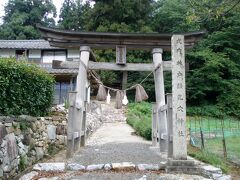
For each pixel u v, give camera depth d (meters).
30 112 7.98
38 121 8.41
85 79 10.12
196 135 14.46
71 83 21.91
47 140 8.95
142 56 28.70
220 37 29.06
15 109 6.96
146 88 27.94
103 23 28.97
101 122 20.75
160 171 7.14
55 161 7.88
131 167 7.25
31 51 24.78
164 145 9.64
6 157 6.02
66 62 10.17
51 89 9.46
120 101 10.51
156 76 10.36
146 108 24.41
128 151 9.71
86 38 10.27
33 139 7.76
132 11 29.31
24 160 6.91
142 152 9.55
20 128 6.99
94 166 7.21
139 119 18.11
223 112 26.25
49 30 10.05
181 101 7.62
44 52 24.77
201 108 26.75
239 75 27.92
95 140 12.98
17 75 6.95
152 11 33.31
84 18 32.34
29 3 43.62
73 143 8.70
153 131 11.30
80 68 10.07
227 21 28.34
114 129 18.02
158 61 10.45
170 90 27.69
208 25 29.28
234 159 9.06
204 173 6.99
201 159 8.34
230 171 7.55
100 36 10.24
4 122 6.17
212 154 8.86
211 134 15.21
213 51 29.59
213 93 28.22
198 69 27.78
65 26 38.00
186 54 27.72
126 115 23.25
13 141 6.45
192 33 10.37
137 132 15.28
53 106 10.82
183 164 7.15
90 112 19.22
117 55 10.36
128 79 29.61
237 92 26.61
